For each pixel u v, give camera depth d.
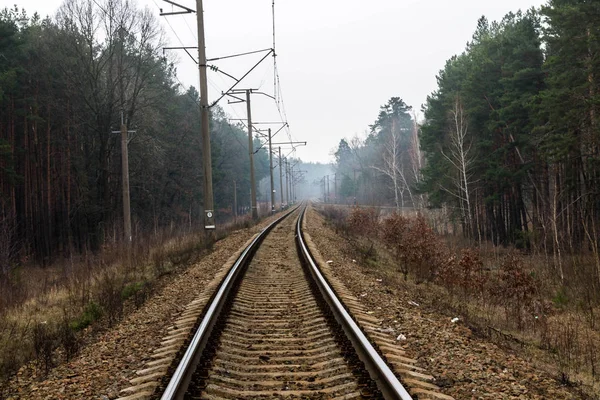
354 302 9.74
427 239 20.62
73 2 34.66
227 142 81.12
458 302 14.53
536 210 34.47
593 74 23.78
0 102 31.55
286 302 10.38
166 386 5.19
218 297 9.59
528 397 5.32
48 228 37.03
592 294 16.88
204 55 22.27
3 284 16.27
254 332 8.15
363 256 19.81
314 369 6.25
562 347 10.26
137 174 45.00
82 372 6.52
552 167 30.97
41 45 35.84
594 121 23.45
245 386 5.62
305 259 16.02
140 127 39.03
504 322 13.05
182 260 17.36
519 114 31.64
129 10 35.41
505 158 35.56
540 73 30.42
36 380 6.72
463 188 39.28
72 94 36.41
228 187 84.19
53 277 21.80
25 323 11.44
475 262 17.47
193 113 64.56
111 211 37.44
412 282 17.39
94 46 35.75
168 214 52.38
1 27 31.70
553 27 27.20
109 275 15.95
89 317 10.79
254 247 18.98
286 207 87.12
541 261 25.61
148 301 11.43
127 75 36.84
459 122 39.16
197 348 6.52
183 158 52.62
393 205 88.44
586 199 27.83
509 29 38.19
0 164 31.36
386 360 5.94
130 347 7.44
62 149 37.91
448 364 6.31
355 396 5.07
